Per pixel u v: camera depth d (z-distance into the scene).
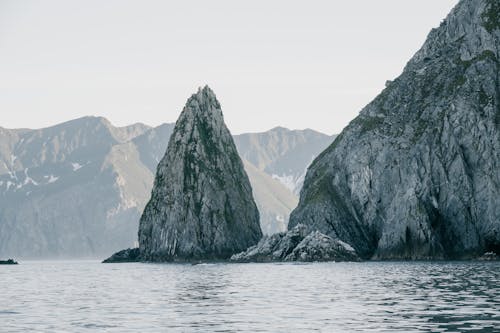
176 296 79.25
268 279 111.44
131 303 70.88
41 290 94.31
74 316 59.38
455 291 78.12
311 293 80.12
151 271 160.75
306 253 195.38
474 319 53.03
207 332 49.03
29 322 55.56
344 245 198.50
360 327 50.19
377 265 163.00
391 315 56.50
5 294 86.44
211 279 115.50
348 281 101.44
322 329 49.62
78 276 143.75
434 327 49.38
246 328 50.78
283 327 51.03
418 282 95.50
